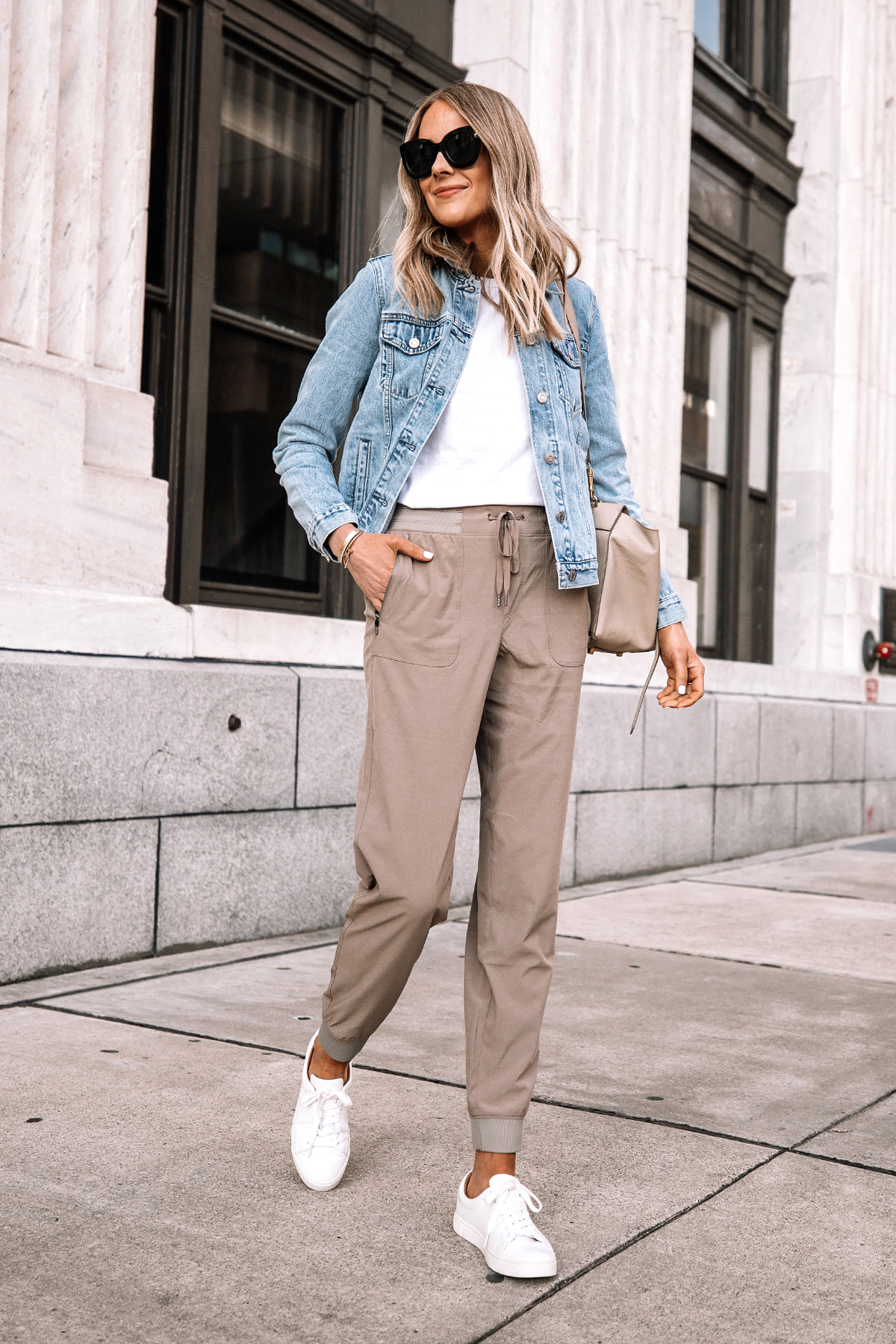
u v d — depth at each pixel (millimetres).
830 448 10094
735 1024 3842
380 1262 2162
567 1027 3734
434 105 2285
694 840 7398
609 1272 2160
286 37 5699
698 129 8586
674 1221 2383
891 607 10391
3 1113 2783
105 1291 2016
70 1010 3609
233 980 4059
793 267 10031
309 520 2291
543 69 6863
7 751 3791
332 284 6129
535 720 2260
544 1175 2584
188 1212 2326
